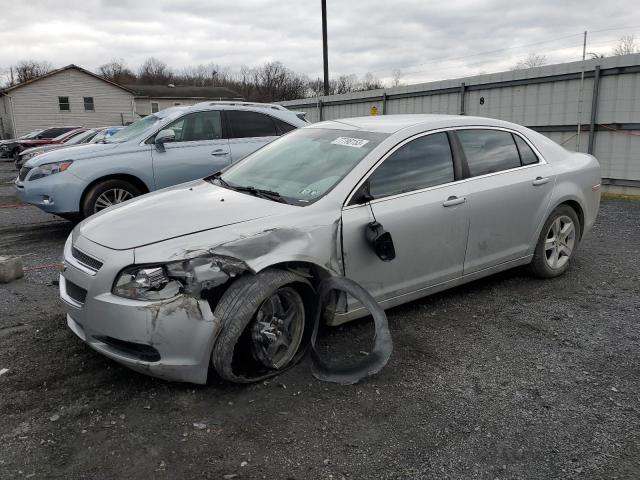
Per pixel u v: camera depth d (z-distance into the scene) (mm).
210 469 2605
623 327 4254
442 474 2592
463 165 4430
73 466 2617
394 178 4008
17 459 2660
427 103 14773
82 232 3578
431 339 4027
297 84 73125
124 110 46500
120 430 2895
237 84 77125
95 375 3449
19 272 5418
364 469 2621
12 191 13664
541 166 5023
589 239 7066
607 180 10938
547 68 11586
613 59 10406
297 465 2639
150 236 3256
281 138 4945
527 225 4887
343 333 4074
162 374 3098
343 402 3180
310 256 3461
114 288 3102
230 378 3215
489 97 12977
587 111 11016
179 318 3021
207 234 3273
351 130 4441
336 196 3715
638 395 3277
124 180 7270
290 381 3391
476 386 3375
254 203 3705
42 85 42969
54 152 7215
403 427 2951
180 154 7492
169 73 93250
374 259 3822
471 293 4988
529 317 4445
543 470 2623
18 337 3990
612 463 2668
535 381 3439
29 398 3182
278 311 3404
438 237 4176
